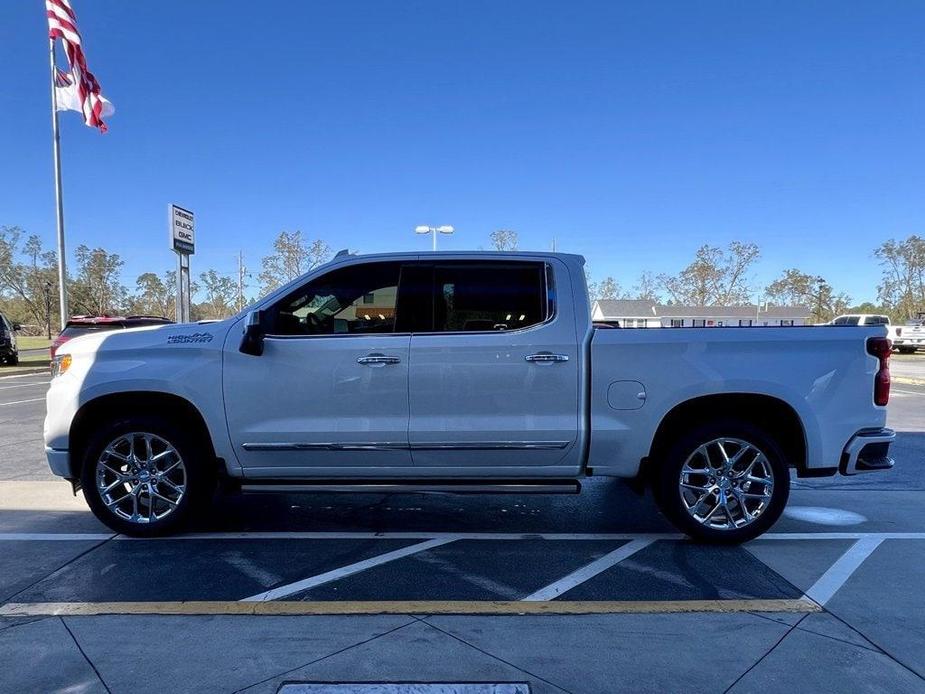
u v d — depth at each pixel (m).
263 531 4.96
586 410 4.45
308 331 4.56
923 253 56.22
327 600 3.68
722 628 3.35
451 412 4.45
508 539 4.80
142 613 3.51
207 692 2.77
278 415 4.50
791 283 75.44
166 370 4.50
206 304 63.66
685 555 4.43
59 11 19.00
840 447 4.47
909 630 3.32
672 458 4.51
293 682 2.83
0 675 2.89
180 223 18.62
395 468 4.55
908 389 16.41
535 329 4.46
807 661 3.02
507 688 2.79
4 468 7.21
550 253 4.62
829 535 4.86
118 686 2.81
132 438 4.65
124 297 76.75
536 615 3.50
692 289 68.38
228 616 3.47
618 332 4.45
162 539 4.74
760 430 4.49
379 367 4.44
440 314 4.53
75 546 4.58
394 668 2.95
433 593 3.79
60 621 3.41
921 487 6.37
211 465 4.79
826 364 4.44
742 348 4.43
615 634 3.28
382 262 4.60
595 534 4.91
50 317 75.31
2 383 19.08
